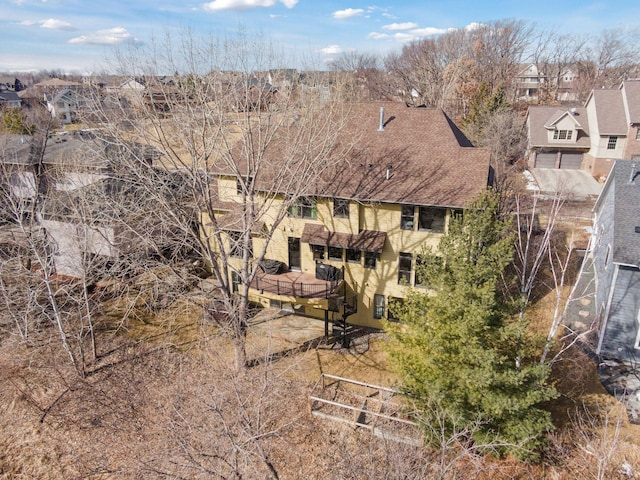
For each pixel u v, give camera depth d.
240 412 11.26
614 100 44.00
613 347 18.67
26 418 18.11
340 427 16.25
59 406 18.45
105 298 25.62
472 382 13.02
